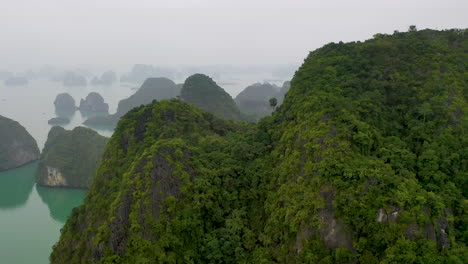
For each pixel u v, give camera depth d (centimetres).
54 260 3819
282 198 3194
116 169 4059
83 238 3519
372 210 2583
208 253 3191
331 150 3012
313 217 2780
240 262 3111
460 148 3275
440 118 3531
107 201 3578
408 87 3994
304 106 3791
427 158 3192
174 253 3091
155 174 3447
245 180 3728
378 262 2470
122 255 3098
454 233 2659
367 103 3747
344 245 2623
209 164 3859
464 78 3922
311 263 2636
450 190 2962
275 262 2938
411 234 2472
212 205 3478
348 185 2742
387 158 3164
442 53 4306
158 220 3195
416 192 2662
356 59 4556
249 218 3478
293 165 3291
